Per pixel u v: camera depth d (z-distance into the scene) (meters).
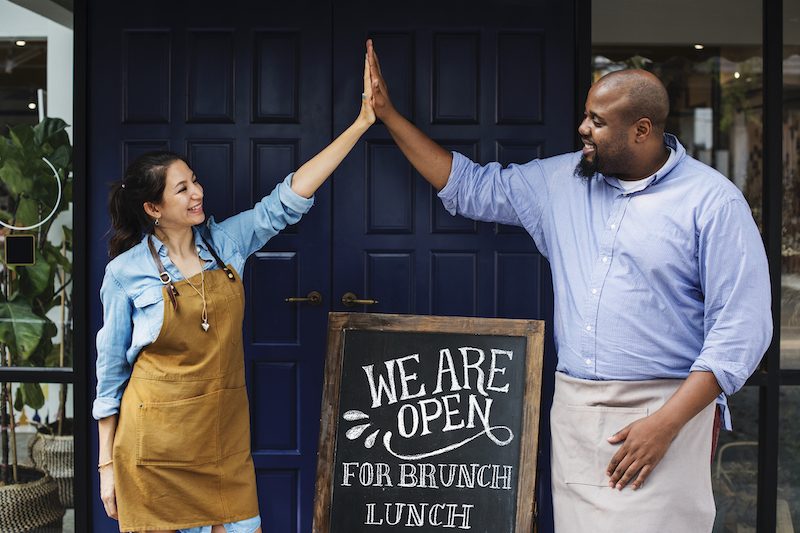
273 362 3.48
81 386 3.48
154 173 2.63
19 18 3.53
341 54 3.43
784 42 3.51
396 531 2.67
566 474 2.51
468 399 2.70
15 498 3.58
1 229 3.57
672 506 2.38
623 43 3.53
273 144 3.46
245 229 2.85
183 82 3.45
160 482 2.68
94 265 3.48
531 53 3.43
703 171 2.40
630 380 2.43
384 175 3.46
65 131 3.54
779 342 3.46
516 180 2.74
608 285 2.43
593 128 2.39
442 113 3.44
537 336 2.70
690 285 2.41
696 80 3.58
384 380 2.72
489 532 2.65
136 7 3.44
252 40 3.44
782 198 3.51
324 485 2.68
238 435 2.80
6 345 3.55
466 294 3.47
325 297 3.47
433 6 3.43
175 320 2.63
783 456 3.53
